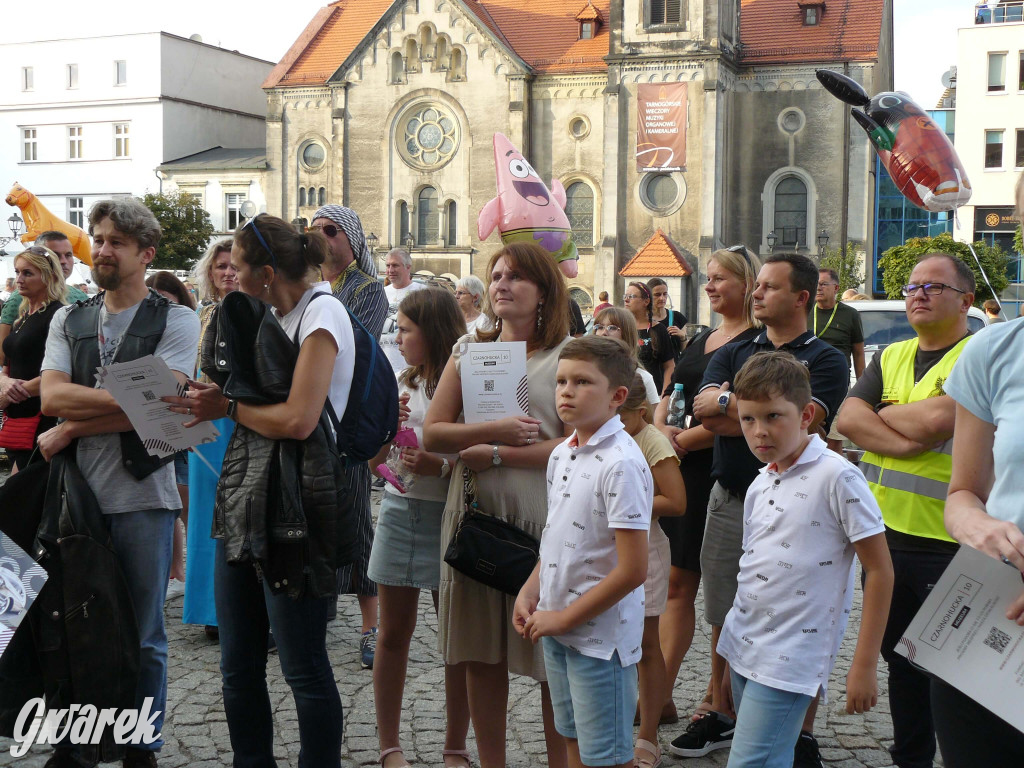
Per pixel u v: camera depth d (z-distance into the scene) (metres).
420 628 7.48
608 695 3.96
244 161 55.19
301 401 4.15
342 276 6.90
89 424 4.78
